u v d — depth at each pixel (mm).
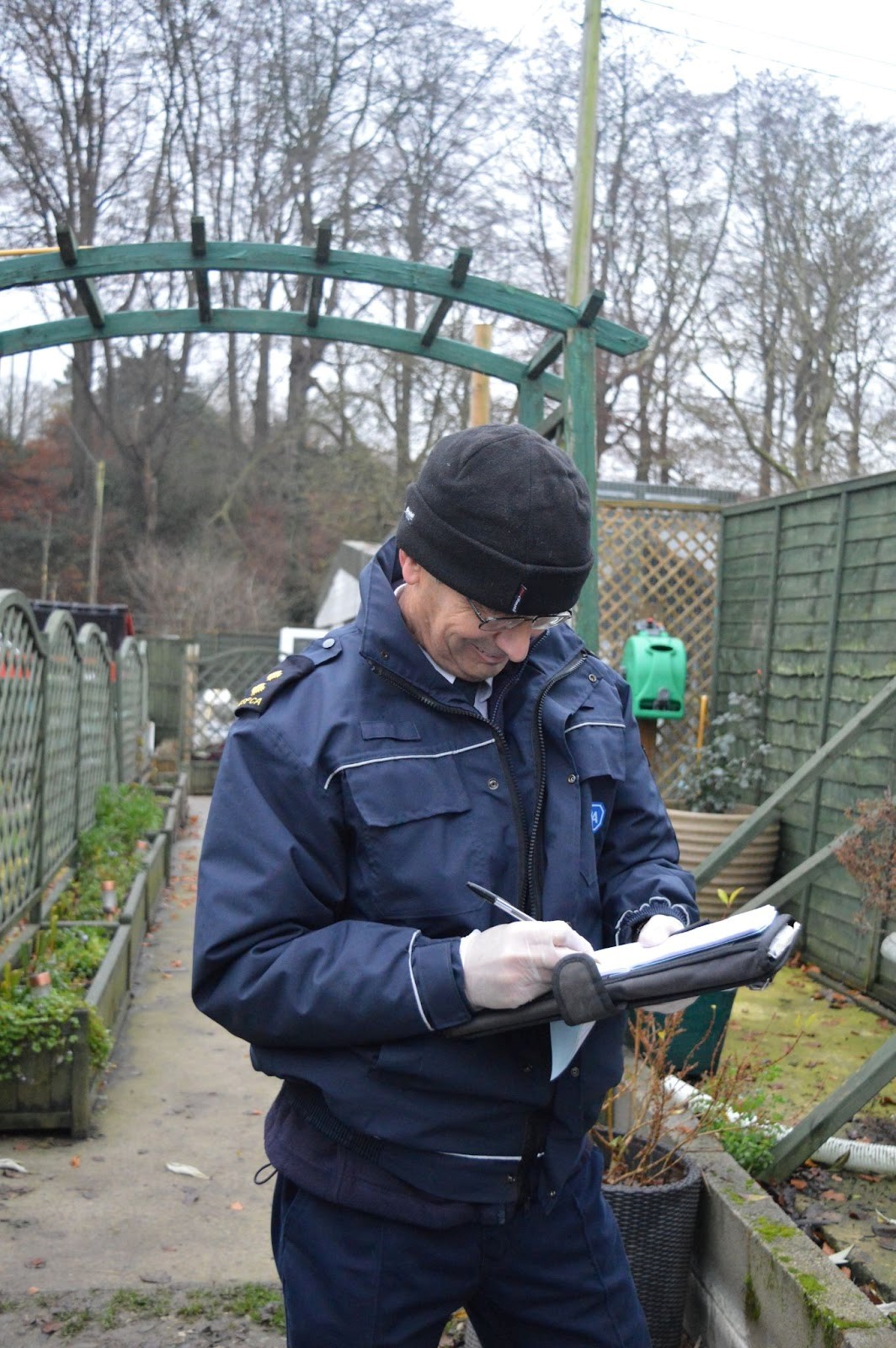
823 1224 3059
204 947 1514
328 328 5262
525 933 1418
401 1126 1518
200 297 5055
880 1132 3688
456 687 1611
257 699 1596
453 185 25500
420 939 1479
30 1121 4043
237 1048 5145
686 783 6957
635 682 6508
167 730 14055
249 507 36656
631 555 7086
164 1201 3584
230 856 1536
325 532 35469
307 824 1528
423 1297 1600
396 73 26797
